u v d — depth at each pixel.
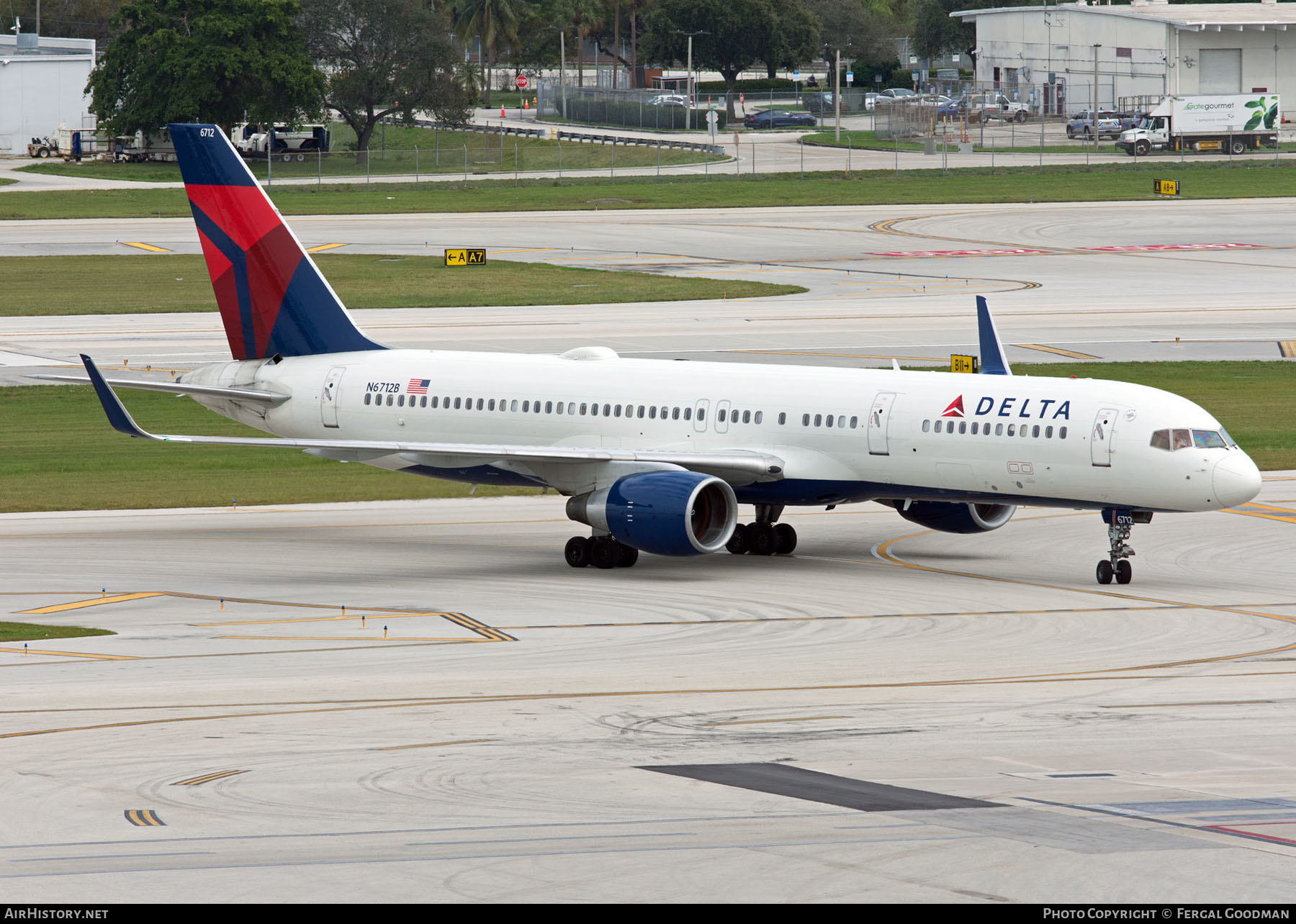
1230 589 146.12
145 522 188.12
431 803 77.25
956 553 168.75
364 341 187.75
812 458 160.75
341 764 85.31
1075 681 108.38
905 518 173.25
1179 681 108.50
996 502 155.75
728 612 136.75
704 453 164.62
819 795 78.56
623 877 65.38
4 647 122.12
